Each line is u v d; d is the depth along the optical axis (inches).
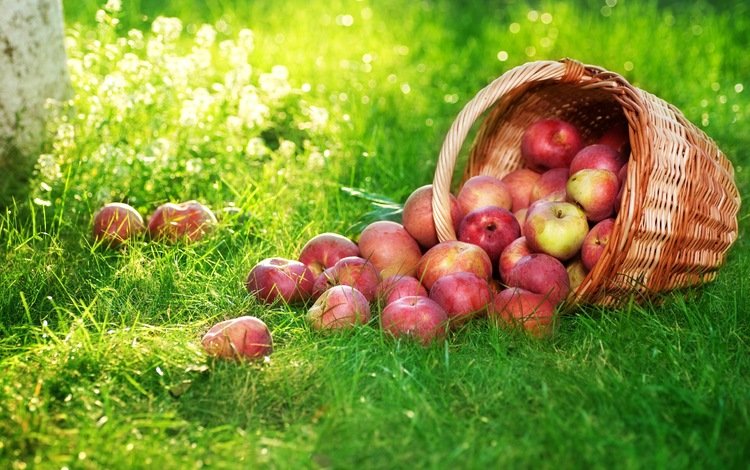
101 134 91.3
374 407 66.6
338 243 80.0
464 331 74.4
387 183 94.4
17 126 89.0
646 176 73.7
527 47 131.1
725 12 143.1
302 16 140.1
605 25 137.0
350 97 110.3
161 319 75.7
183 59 95.1
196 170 90.4
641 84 117.3
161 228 83.8
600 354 70.9
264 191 91.3
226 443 64.7
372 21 139.9
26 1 88.7
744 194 91.9
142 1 140.1
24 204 86.7
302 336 73.5
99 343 70.7
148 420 66.1
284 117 104.7
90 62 94.9
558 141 83.2
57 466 63.3
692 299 77.0
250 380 68.8
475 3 153.6
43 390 68.0
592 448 63.4
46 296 76.7
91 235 84.3
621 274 74.7
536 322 73.2
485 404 67.2
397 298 75.9
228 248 83.9
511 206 83.0
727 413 65.7
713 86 118.3
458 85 119.7
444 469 63.1
